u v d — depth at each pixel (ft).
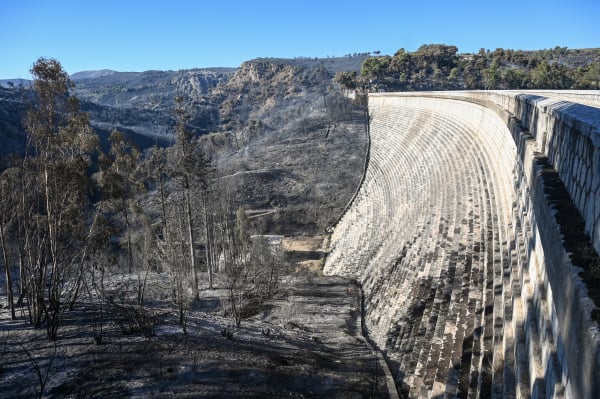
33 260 64.95
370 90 306.96
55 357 47.55
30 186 65.26
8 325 57.11
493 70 256.11
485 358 33.60
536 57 327.06
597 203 17.40
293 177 206.90
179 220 102.01
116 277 101.30
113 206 88.99
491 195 64.23
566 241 18.54
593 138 17.72
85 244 65.05
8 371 44.29
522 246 38.04
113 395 40.96
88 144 64.39
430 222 76.38
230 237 120.26
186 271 96.84
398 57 335.47
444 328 45.47
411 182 115.24
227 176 211.00
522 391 24.11
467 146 94.84
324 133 246.27
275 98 495.00
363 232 124.57
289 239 166.30
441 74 316.40
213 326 65.51
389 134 189.47
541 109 35.63
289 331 69.41
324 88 469.57
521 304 32.04
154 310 69.62
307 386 47.24
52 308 54.80
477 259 52.06
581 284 14.96
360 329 71.15
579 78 239.30
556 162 28.53
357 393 45.42
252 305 84.84
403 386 44.57
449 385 35.60
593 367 12.47
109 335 54.13
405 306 59.11
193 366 47.37
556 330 20.03
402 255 76.48
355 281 95.14
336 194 186.91
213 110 496.64
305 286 94.73
